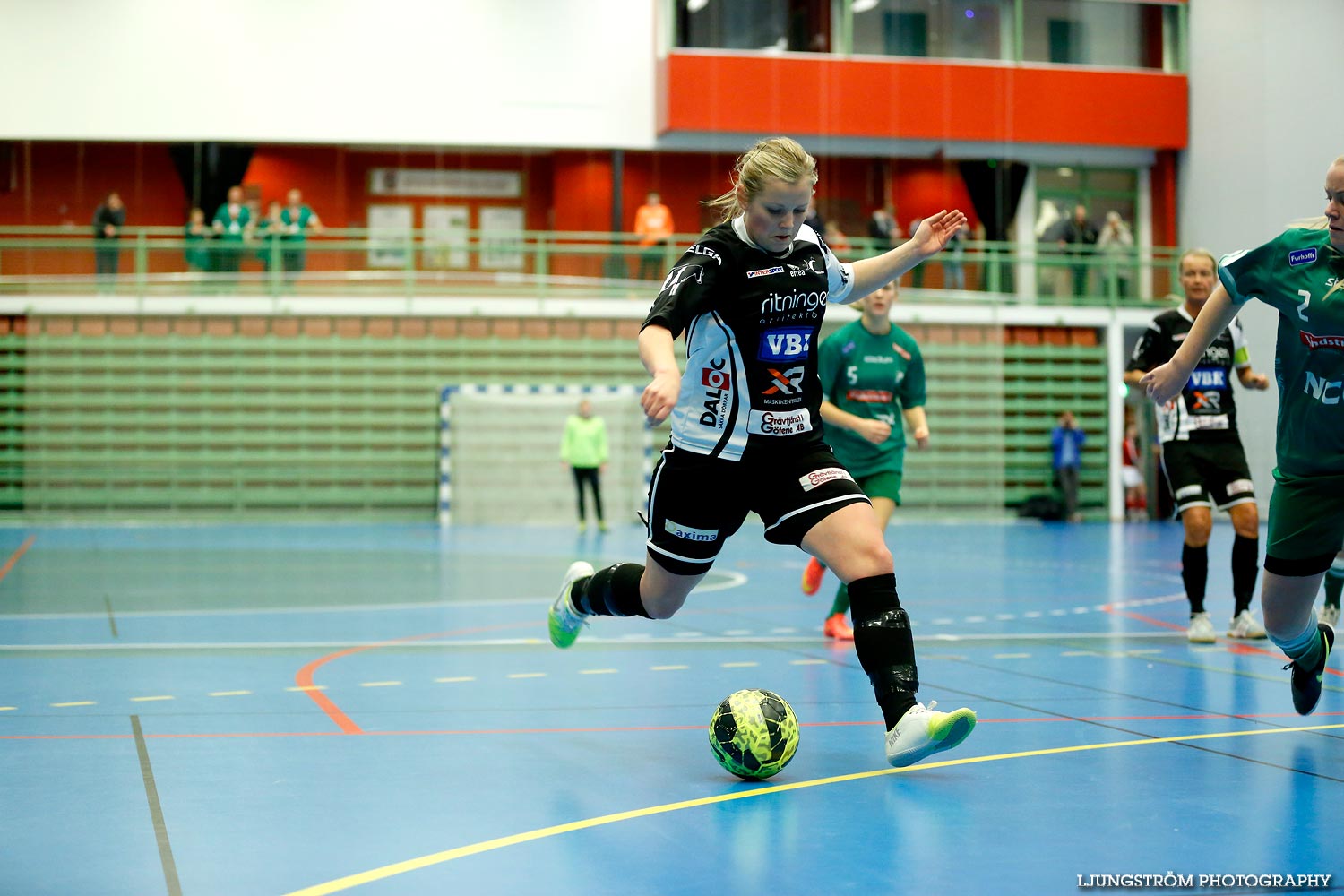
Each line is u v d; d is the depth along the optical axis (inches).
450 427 960.3
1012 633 323.9
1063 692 232.4
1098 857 128.0
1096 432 1031.0
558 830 139.1
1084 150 1088.2
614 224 1061.1
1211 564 570.9
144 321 943.7
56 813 146.5
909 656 161.6
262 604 393.1
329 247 957.8
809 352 166.2
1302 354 170.2
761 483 168.7
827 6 1047.6
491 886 118.8
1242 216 988.6
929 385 1006.4
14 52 997.8
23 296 928.3
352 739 188.9
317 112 1022.4
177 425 952.3
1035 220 1086.4
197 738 189.3
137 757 176.2
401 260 966.4
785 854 129.5
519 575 500.1
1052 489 1031.6
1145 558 605.0
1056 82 1061.8
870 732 194.5
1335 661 274.5
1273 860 126.6
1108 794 155.3
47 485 943.7
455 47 1032.8
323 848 132.0
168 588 445.7
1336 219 159.3
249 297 949.8
